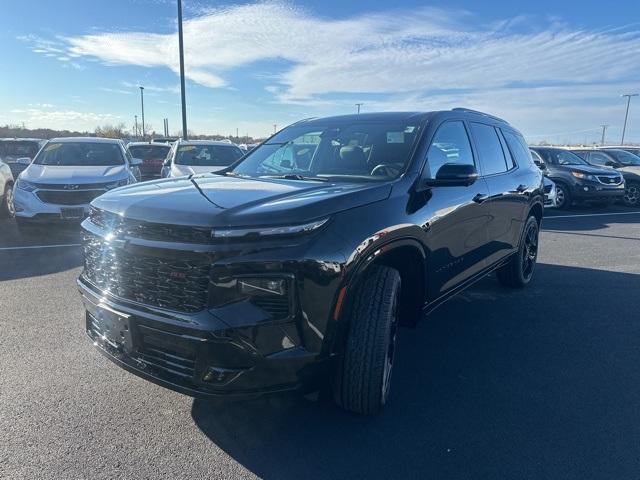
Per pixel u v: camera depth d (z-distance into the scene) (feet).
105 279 9.77
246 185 10.89
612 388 11.94
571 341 14.80
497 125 17.62
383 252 9.87
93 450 9.14
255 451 9.26
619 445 9.61
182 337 8.38
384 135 13.05
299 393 8.86
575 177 46.37
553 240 31.30
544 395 11.57
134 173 34.24
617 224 38.65
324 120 15.29
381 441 9.65
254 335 8.25
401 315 12.32
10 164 44.83
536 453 9.33
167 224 8.58
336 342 9.20
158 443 9.42
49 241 27.35
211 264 8.22
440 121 13.48
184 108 61.57
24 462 8.74
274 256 8.30
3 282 19.38
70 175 28.02
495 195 15.55
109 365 12.55
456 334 15.29
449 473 8.72
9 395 11.00
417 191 11.41
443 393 11.59
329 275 8.70
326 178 11.93
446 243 12.57
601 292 19.79
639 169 52.95
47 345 13.62
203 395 8.48
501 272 19.75
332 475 8.63
